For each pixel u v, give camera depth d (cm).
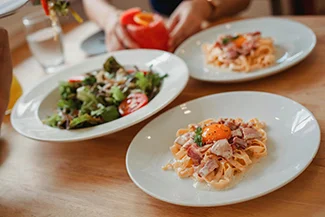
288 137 83
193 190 75
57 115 108
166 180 80
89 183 90
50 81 132
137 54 136
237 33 137
